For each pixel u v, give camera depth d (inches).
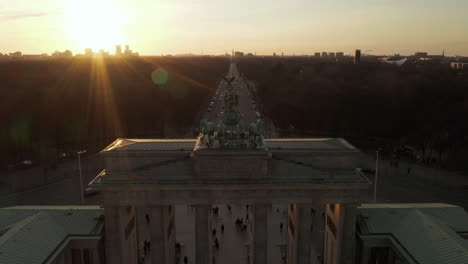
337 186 2615.7
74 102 7628.0
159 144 2987.2
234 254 3437.5
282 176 2628.0
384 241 2810.0
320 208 4562.0
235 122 2679.6
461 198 4658.0
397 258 2723.9
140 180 2593.5
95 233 2778.1
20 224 2691.9
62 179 5329.7
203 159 2571.4
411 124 7116.1
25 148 6510.8
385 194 4803.2
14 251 2356.1
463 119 6402.6
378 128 7381.9
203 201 2628.0
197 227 2655.0
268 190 2640.3
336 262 2822.3
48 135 6909.5
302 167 2625.5
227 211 4404.5
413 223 2805.1
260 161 2591.0
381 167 5866.1
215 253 3449.8
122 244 2719.0
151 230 2684.5
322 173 2628.0
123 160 2805.1
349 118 7790.4
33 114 6904.5
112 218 2672.2
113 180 2581.2
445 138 6368.1
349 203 2679.6
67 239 2726.4
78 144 7140.8
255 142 2613.2
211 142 2608.3
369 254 2839.6
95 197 4665.4
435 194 4795.8
